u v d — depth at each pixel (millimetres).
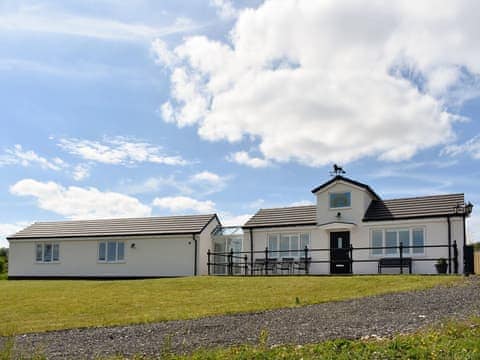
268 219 33125
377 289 19781
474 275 22328
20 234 38844
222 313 16469
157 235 34750
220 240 35281
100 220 38812
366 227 29562
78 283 28422
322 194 31016
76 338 13836
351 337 11617
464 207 27375
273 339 12102
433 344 10062
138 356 11430
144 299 20688
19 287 27344
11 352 12445
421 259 26125
